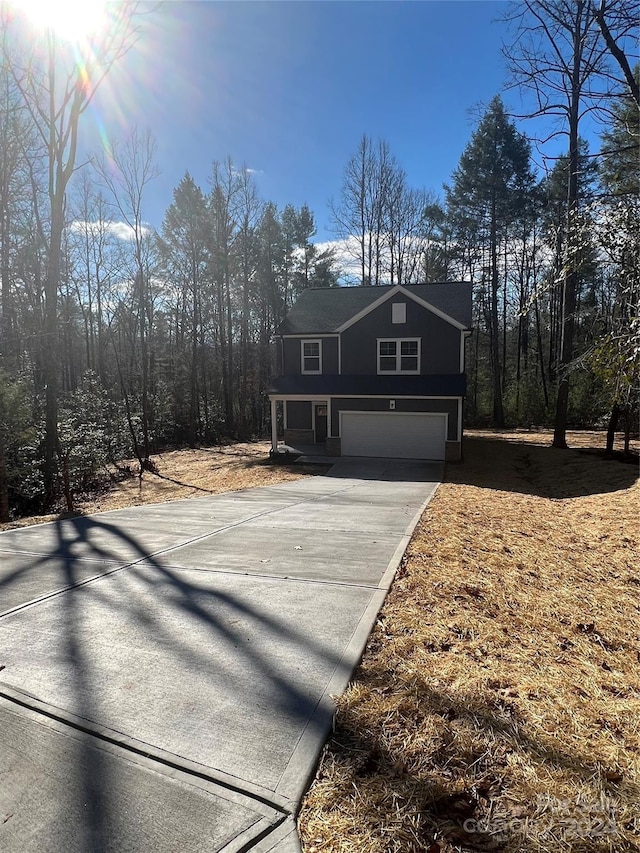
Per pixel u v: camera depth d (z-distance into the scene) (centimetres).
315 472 1556
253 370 3491
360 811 203
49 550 594
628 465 1385
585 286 1728
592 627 418
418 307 1853
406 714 263
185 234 2873
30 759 235
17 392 1307
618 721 274
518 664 328
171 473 1755
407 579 462
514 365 3831
